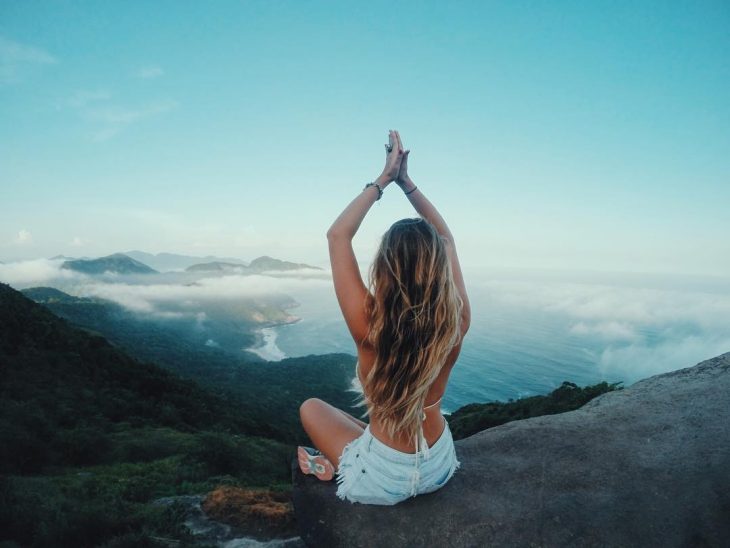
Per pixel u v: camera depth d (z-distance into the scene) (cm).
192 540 570
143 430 2884
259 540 575
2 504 664
